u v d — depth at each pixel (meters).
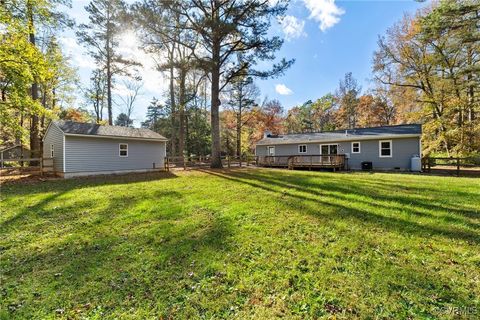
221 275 3.11
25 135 14.06
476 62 16.28
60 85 20.06
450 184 8.78
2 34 10.25
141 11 12.37
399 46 20.61
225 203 6.49
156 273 3.22
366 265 3.21
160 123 39.19
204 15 13.60
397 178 10.93
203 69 14.28
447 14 13.76
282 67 14.60
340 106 40.25
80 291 2.89
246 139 39.09
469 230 4.26
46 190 8.89
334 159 18.22
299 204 6.14
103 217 5.57
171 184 10.06
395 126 18.50
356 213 5.30
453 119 19.36
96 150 15.02
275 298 2.62
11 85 11.11
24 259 3.72
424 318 2.25
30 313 2.54
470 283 2.77
